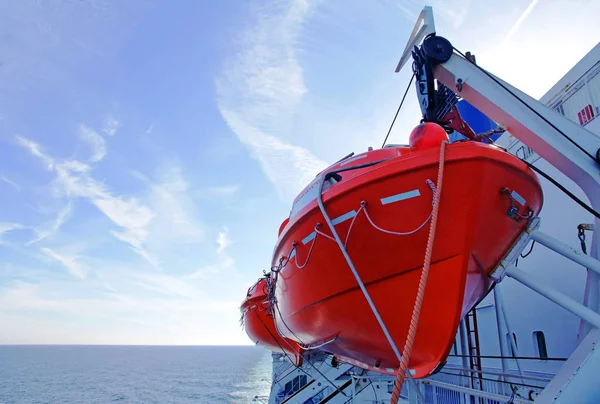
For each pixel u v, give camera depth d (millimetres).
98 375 95750
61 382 79375
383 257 4266
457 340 8992
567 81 7664
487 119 10102
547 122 4820
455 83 5199
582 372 3730
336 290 4879
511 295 8273
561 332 6836
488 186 3816
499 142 9766
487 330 8875
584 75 7227
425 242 4035
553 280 7285
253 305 16266
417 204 3928
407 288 4254
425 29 5629
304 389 12570
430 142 4062
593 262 4523
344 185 4266
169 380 82938
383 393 9594
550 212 7652
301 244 5086
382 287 4406
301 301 5766
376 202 4078
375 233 4172
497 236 4219
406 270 4219
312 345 6934
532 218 4504
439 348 4238
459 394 6098
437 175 3816
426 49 5219
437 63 5270
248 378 86875
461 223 3857
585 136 4859
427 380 6938
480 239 4047
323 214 4250
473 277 4395
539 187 4379
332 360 12125
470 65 5191
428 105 5227
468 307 4957
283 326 7938
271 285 7438
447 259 4027
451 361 8977
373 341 4918
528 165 4207
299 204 5758
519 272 4586
